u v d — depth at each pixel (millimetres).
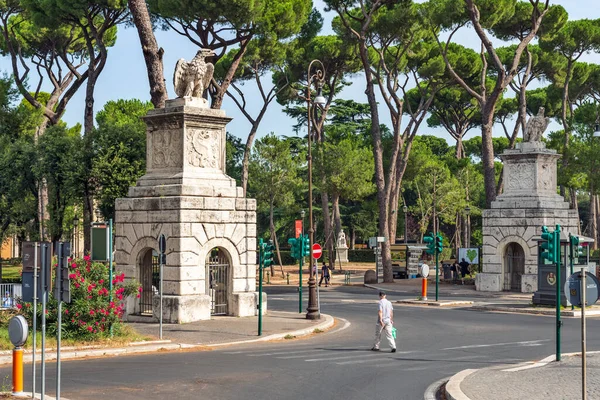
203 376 18734
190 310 29797
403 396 16844
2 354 20938
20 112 53469
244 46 52469
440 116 83375
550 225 47469
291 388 17469
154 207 30547
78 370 19438
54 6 50062
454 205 81562
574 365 20391
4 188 50500
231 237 31609
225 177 31844
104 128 48250
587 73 72188
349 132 80938
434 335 27938
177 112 30672
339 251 83188
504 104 81250
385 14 57906
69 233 53625
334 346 25000
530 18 59281
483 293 47844
